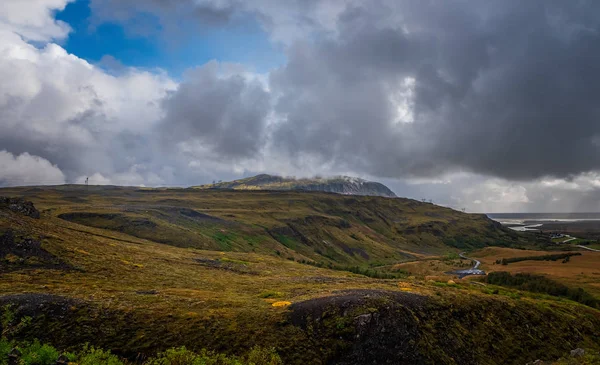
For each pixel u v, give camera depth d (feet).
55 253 225.35
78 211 592.60
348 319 151.43
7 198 323.57
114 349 122.11
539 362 176.55
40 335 121.70
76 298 148.36
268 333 141.38
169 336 131.13
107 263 238.48
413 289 224.53
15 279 175.63
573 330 229.04
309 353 136.05
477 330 184.34
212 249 560.61
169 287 210.59
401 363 139.64
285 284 258.78
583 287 538.88
